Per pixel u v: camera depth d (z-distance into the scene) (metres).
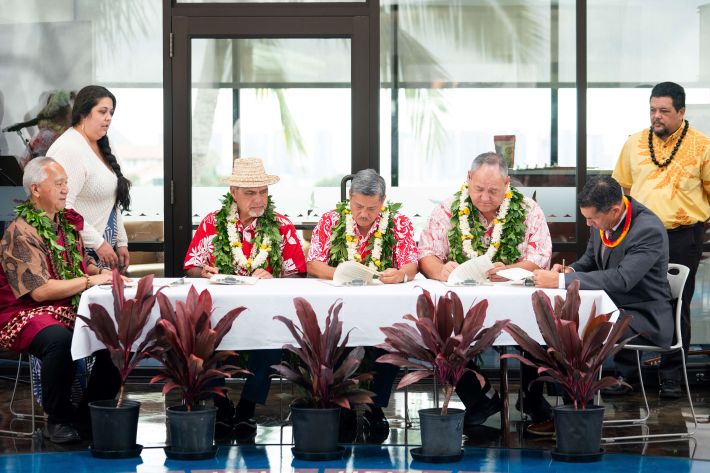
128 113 7.48
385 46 7.50
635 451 5.40
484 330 5.04
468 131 7.53
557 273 5.52
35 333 5.37
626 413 6.42
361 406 6.44
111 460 5.11
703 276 7.46
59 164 5.64
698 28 7.43
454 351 4.96
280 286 5.47
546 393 6.96
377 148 7.50
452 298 5.03
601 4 7.45
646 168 6.96
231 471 4.88
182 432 5.13
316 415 5.13
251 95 7.50
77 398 5.96
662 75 7.46
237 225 6.09
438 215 6.16
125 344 5.09
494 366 7.47
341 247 6.01
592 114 7.49
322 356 5.10
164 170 7.47
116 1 7.49
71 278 5.58
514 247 5.95
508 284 5.59
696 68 7.45
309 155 7.52
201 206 7.52
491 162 5.85
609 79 7.46
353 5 7.46
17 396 6.93
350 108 7.50
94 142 6.41
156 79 7.49
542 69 7.49
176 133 7.47
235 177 5.96
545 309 5.03
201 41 7.48
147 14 7.47
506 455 5.27
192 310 5.12
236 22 7.44
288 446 5.47
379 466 5.02
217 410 5.36
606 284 5.52
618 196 5.64
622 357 5.89
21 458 5.14
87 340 5.16
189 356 5.07
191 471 4.86
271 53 7.50
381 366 5.67
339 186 7.53
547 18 7.47
